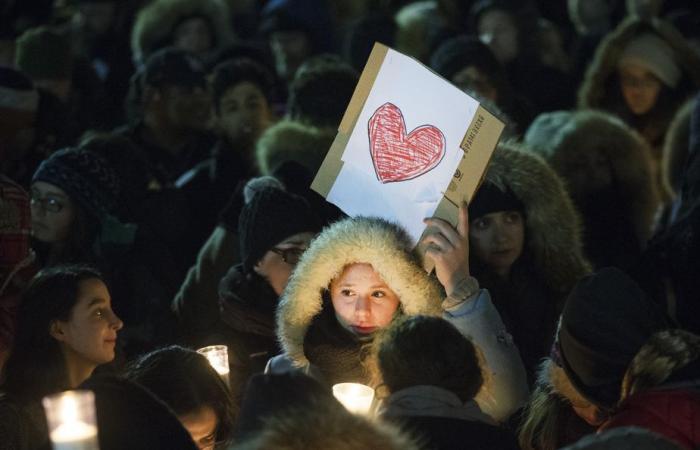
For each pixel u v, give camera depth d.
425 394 4.31
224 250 7.43
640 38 10.05
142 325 7.32
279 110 11.52
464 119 5.43
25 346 5.57
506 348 5.45
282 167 7.52
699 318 6.79
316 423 3.50
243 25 14.49
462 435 4.25
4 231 6.17
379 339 4.61
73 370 5.61
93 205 7.29
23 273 6.27
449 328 4.46
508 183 6.66
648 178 8.51
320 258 5.31
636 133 8.94
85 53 13.46
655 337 4.48
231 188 9.20
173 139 9.80
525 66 11.62
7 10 13.07
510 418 5.48
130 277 7.41
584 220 8.41
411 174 5.47
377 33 11.09
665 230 7.39
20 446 5.18
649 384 4.38
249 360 6.41
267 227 6.37
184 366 5.02
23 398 5.46
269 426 3.54
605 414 4.89
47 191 7.25
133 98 10.20
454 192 5.44
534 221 6.71
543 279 6.79
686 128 8.86
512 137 7.52
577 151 8.41
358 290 5.27
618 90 10.16
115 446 3.98
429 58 11.41
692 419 4.29
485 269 6.66
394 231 5.31
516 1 11.70
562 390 5.01
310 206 6.64
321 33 13.05
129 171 7.97
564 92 11.58
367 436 3.48
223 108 9.60
